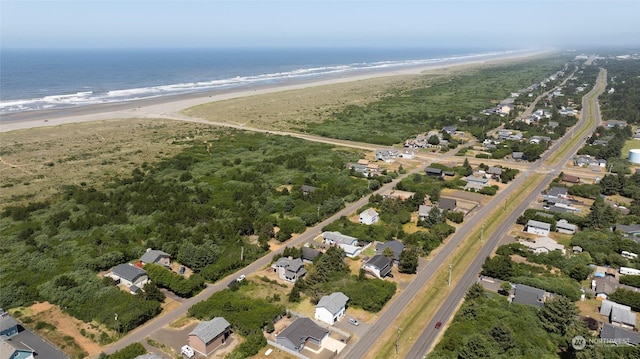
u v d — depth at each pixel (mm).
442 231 90750
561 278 74188
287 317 64688
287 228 91750
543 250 83500
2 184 114750
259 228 91875
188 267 78875
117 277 72312
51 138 163750
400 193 116188
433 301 69062
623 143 164750
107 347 57250
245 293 70000
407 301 69125
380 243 85938
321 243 87688
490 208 107938
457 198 113312
